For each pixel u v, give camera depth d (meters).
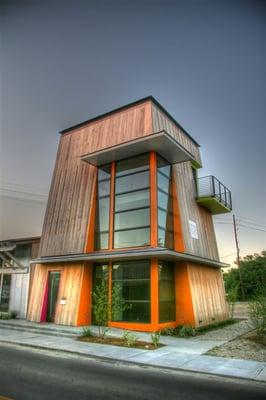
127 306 13.27
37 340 11.41
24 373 7.21
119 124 16.56
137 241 14.14
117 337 11.59
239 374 7.09
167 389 6.17
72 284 14.80
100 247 15.35
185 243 15.29
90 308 14.63
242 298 37.53
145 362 8.15
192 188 18.52
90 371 7.46
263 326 11.86
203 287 16.06
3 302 18.66
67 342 10.95
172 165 16.47
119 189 15.48
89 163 16.28
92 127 17.86
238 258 38.34
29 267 17.94
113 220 15.13
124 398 5.62
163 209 14.96
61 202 17.33
